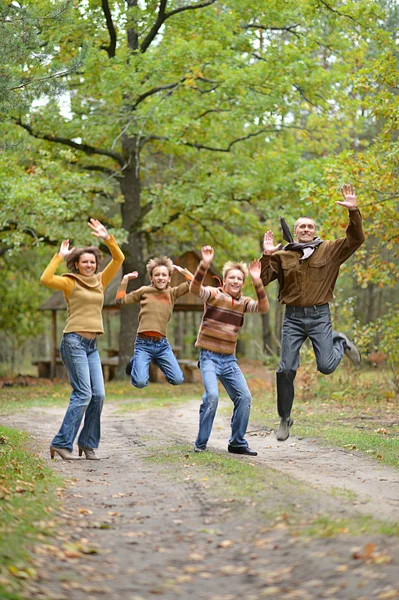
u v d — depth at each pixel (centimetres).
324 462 879
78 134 2531
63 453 952
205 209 2602
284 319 909
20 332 3847
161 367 980
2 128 2225
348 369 1983
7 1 1221
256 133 2636
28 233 2681
